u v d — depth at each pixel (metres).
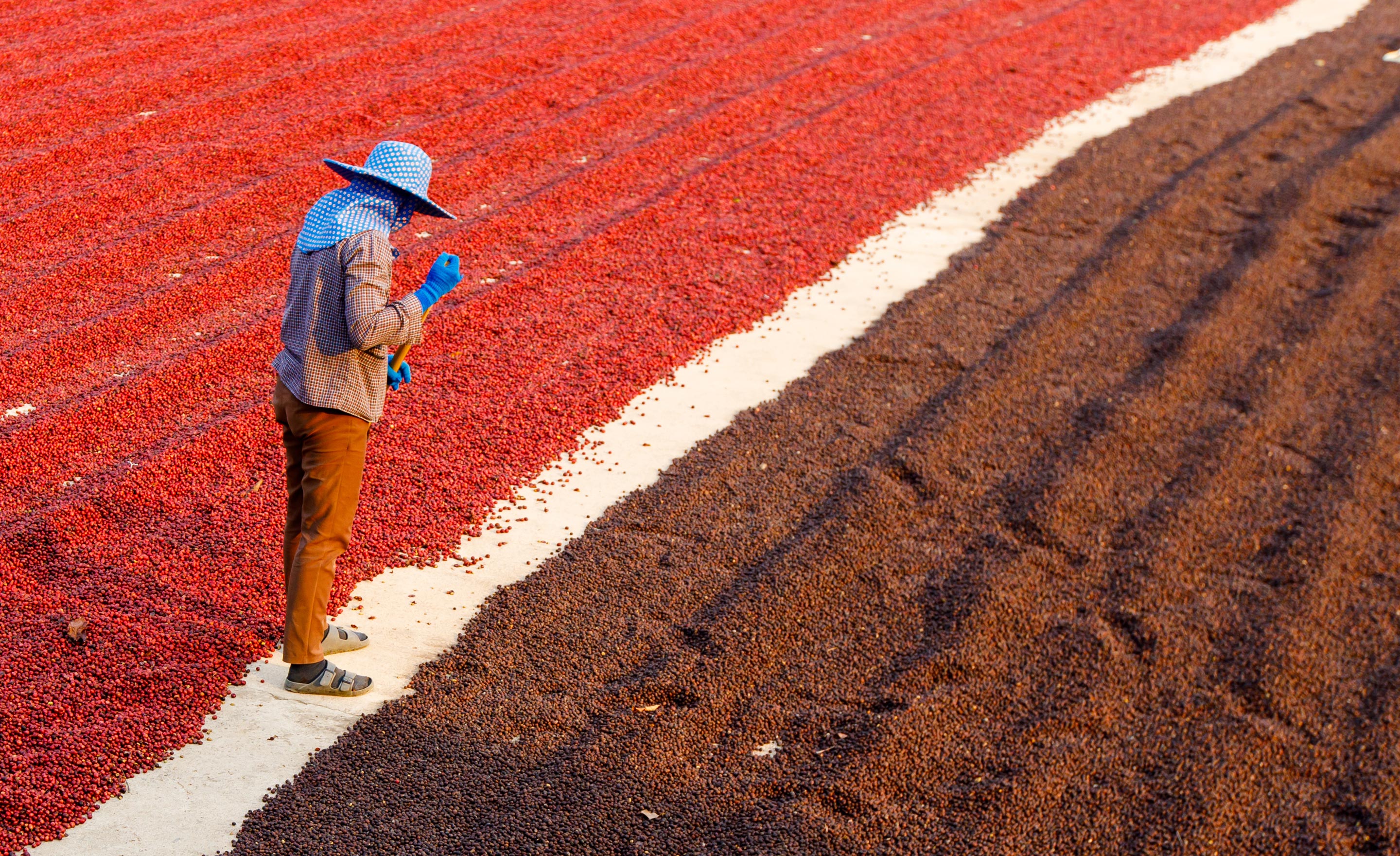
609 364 7.39
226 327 7.46
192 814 3.93
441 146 10.53
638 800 4.07
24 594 4.91
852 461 6.49
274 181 9.47
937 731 4.48
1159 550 5.82
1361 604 5.55
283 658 4.53
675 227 9.36
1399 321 8.51
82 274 7.87
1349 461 6.78
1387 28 16.67
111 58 11.81
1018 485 6.29
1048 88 13.35
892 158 11.05
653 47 13.54
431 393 6.87
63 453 6.00
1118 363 7.73
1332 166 11.16
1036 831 4.03
